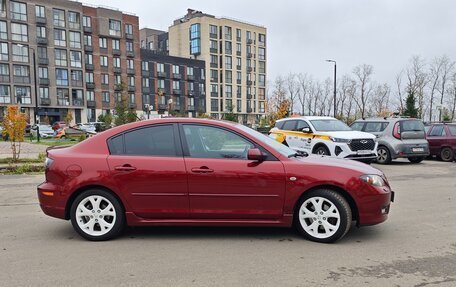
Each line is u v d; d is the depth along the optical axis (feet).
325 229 16.46
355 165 17.28
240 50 279.69
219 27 268.82
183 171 16.60
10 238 17.56
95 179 16.79
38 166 42.16
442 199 25.70
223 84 269.85
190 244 16.51
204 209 16.70
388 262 14.38
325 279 12.89
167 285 12.49
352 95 206.69
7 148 67.51
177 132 17.25
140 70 230.07
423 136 47.03
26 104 186.09
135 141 17.30
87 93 208.23
